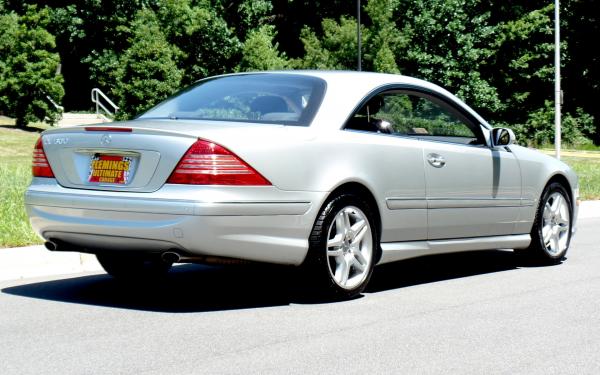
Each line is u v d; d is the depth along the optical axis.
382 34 46.69
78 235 6.46
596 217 14.34
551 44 48.84
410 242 7.40
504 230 8.38
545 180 8.79
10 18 39.00
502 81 48.75
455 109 8.00
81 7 56.12
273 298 6.96
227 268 8.62
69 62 58.25
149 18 43.44
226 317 6.18
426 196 7.41
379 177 6.97
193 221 5.98
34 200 6.67
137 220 6.13
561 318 6.19
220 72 48.56
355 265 6.87
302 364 4.88
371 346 5.32
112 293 7.17
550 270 8.58
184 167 6.09
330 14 61.12
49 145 6.71
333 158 6.65
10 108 36.62
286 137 6.45
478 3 49.94
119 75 39.50
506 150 8.41
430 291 7.34
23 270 8.07
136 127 6.33
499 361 4.99
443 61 45.78
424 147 7.46
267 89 7.07
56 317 6.18
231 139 6.18
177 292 7.24
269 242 6.30
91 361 4.95
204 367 4.82
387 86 7.39
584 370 4.82
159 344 5.36
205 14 47.06
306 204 6.45
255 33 47.50
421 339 5.51
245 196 6.13
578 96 49.94
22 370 4.77
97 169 6.43
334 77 7.22
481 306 6.64
